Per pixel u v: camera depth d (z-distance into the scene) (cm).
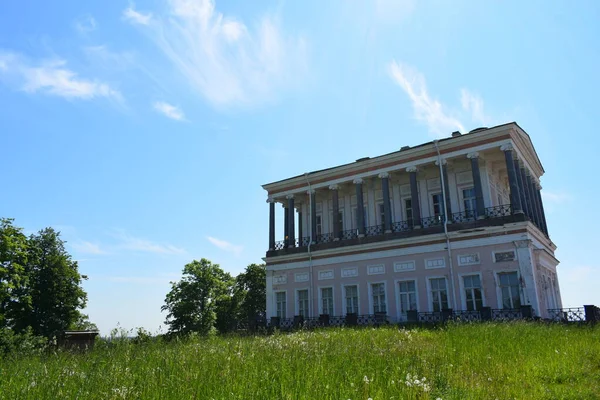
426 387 789
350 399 710
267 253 3944
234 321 4650
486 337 1554
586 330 1900
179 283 4494
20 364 1177
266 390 762
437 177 3381
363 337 1678
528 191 3259
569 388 872
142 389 819
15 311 3953
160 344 1518
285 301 3750
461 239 2931
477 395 793
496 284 2738
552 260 3522
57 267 4325
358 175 3581
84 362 1189
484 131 2980
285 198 4084
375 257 3306
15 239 3697
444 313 2777
